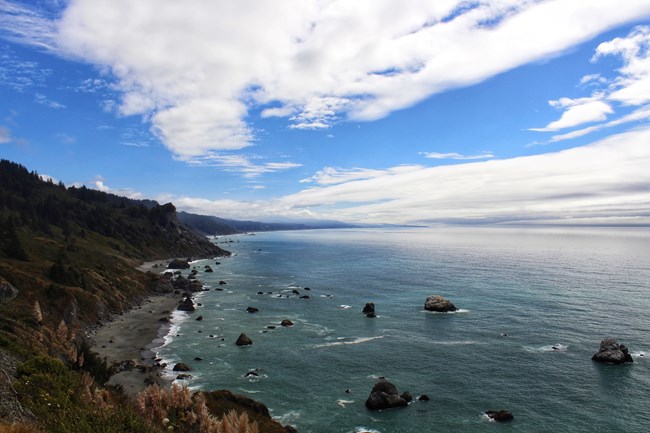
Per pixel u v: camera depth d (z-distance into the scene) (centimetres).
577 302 10112
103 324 8200
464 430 4275
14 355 2609
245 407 4353
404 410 4675
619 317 8612
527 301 10338
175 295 11712
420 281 13938
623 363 6034
